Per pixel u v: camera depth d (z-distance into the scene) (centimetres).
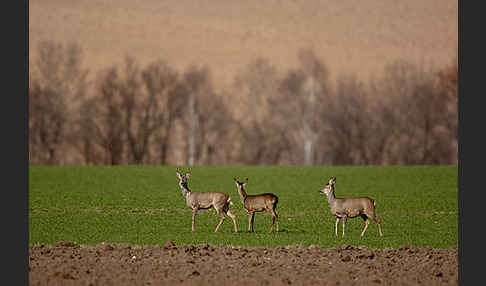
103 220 12800
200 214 13688
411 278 7856
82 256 8781
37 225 12031
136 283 7638
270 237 10338
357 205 10369
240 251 9056
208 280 7719
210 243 9744
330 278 7825
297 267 8244
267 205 10794
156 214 13738
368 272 8069
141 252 8981
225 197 10938
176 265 8312
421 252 9125
